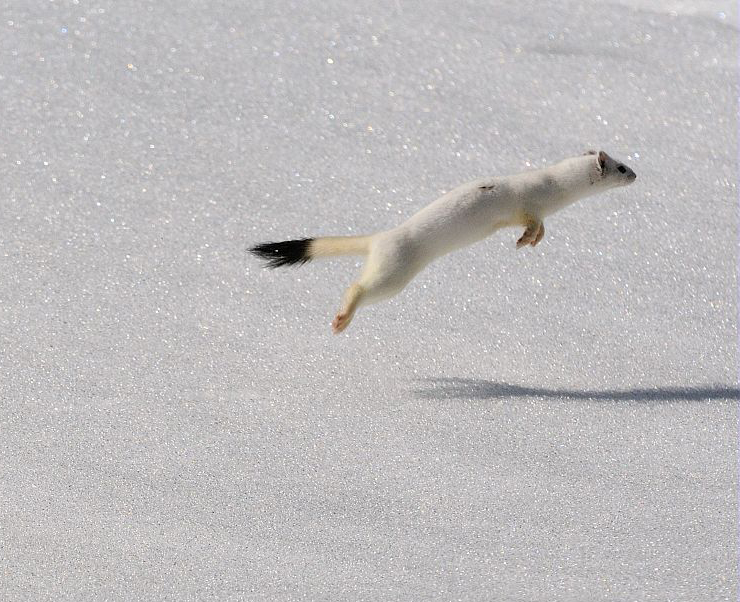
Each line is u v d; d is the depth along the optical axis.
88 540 7.99
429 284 11.62
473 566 7.83
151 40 15.59
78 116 14.02
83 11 16.06
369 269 9.57
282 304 11.22
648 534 8.21
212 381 10.06
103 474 8.73
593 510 8.48
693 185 13.50
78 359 10.25
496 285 11.68
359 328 10.95
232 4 16.56
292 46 15.72
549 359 10.64
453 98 14.90
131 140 13.70
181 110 14.31
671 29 16.73
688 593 7.58
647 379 10.39
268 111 14.42
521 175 10.24
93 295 11.17
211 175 13.20
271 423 9.48
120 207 12.55
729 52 16.23
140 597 7.48
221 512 8.33
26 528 8.09
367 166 13.55
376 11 16.67
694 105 15.03
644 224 12.74
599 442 9.40
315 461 8.98
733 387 10.30
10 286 11.19
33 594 7.49
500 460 9.09
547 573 7.78
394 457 9.07
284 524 8.22
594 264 12.07
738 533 8.24
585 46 16.17
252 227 12.41
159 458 8.96
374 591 7.57
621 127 14.53
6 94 14.27
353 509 8.41
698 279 11.93
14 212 12.32
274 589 7.58
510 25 16.55
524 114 14.69
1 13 15.86
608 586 7.65
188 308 11.08
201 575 7.69
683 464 9.12
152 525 8.16
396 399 9.91
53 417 9.44
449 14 16.73
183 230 12.26
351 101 14.71
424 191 13.17
